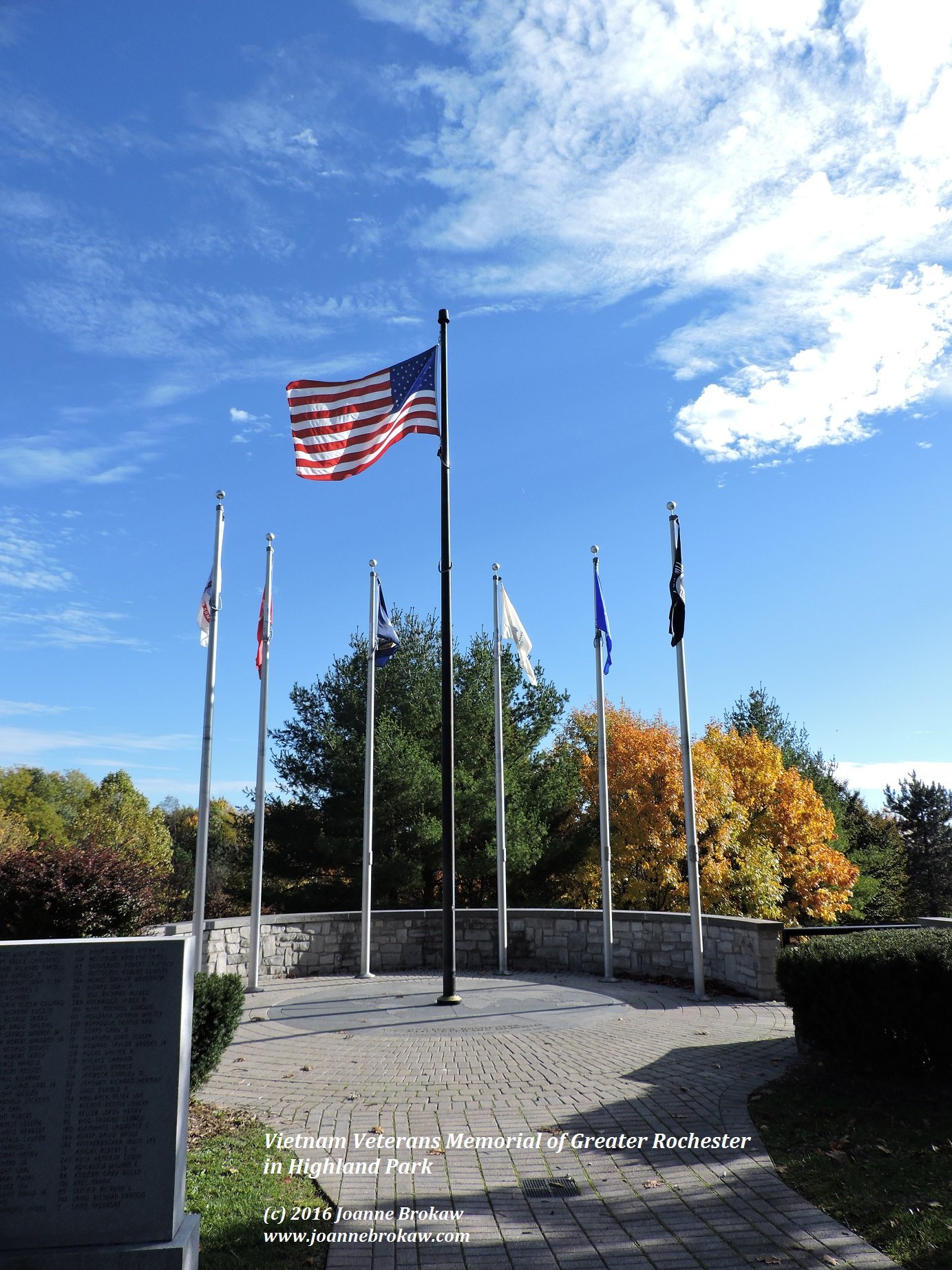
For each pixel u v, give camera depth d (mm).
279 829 26562
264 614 16031
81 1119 4406
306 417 13680
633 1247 4980
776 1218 5320
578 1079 8625
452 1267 4781
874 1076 7902
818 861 34844
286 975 16672
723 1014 11992
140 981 4566
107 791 66500
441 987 14773
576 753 33219
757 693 49812
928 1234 4883
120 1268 4207
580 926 17062
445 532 13609
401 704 27719
